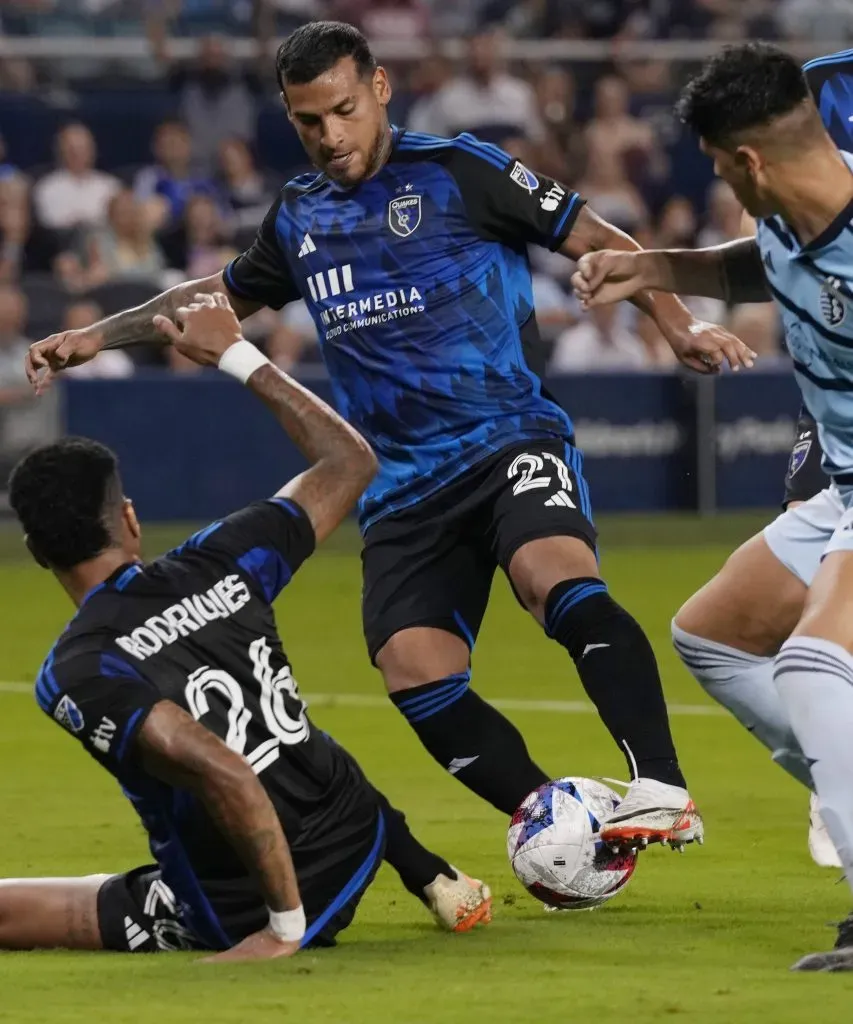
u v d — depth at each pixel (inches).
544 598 709.3
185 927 621.6
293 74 754.2
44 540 596.1
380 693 1301.7
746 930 657.0
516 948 625.3
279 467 2274.9
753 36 2910.9
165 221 2474.2
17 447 2236.7
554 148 2635.3
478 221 771.4
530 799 689.6
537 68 2797.7
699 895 727.1
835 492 677.9
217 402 2250.2
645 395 2372.0
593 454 2352.4
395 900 725.3
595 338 2436.0
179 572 602.9
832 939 637.3
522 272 788.6
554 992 546.9
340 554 2265.0
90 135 2591.0
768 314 2495.1
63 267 2368.4
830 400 629.9
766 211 593.9
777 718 685.9
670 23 2923.2
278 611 1734.7
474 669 1408.7
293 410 623.5
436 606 754.8
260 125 2669.8
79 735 581.3
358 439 626.5
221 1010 526.0
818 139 579.5
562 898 681.6
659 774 656.4
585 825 678.5
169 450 2236.7
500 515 741.9
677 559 2082.9
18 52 2613.2
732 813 912.9
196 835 601.6
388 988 553.9
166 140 2536.9
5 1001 542.3
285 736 611.2
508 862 800.9
